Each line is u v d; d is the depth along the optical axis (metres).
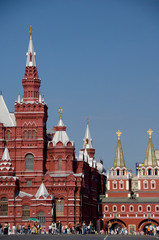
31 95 175.12
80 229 155.00
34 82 175.00
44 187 164.00
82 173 176.62
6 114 177.00
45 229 159.62
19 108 173.25
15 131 173.38
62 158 171.12
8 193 164.38
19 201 164.25
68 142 172.00
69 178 167.88
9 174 166.50
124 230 192.75
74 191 168.25
